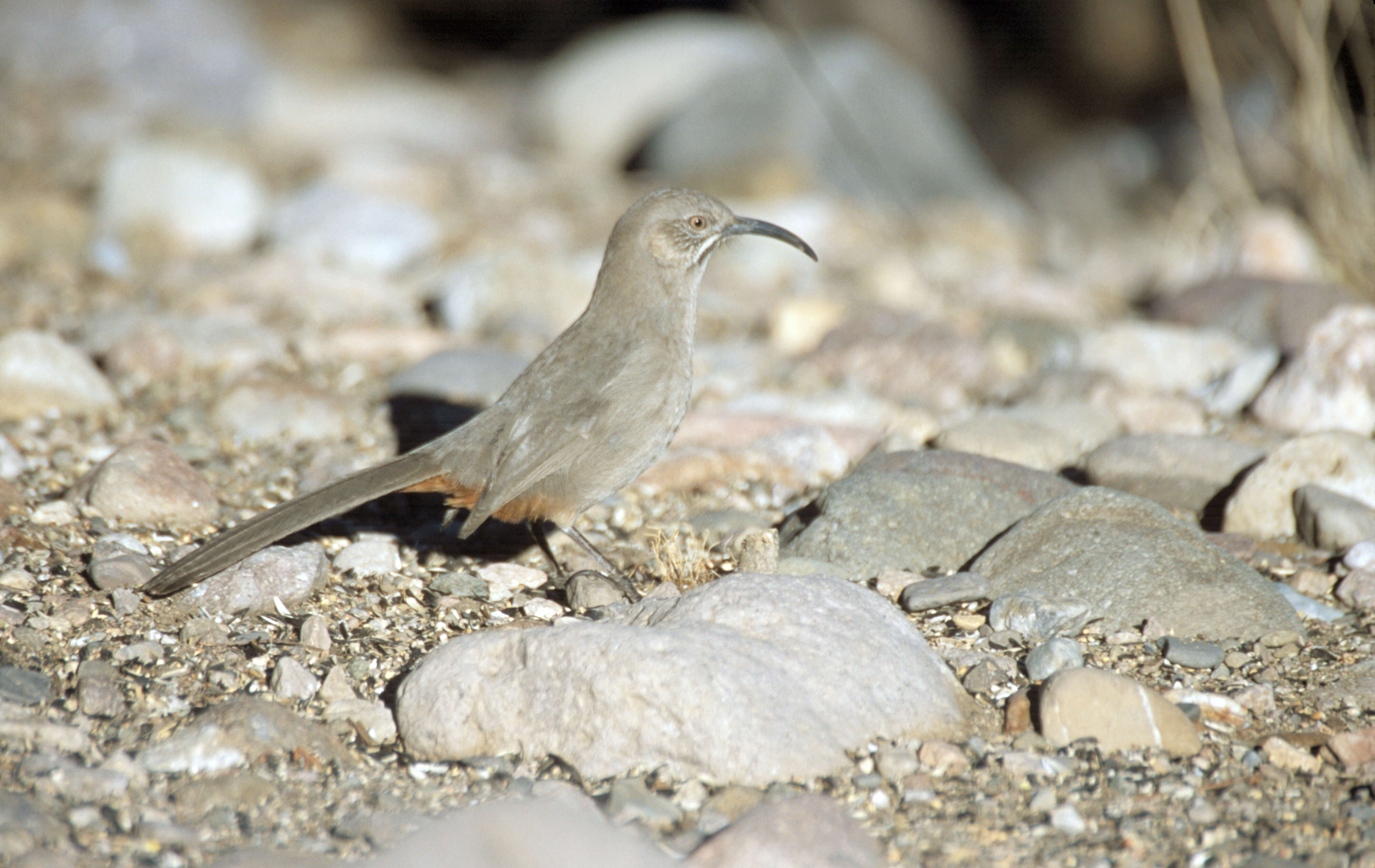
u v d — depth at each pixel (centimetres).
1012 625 803
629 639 670
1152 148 3073
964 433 1084
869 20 3297
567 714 666
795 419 1171
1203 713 720
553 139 2911
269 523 820
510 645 693
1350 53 1583
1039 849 601
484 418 872
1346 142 1496
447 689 684
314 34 3916
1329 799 644
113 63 2581
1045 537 868
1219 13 1922
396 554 906
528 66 3931
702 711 650
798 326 1537
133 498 935
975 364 1366
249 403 1152
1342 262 1494
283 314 1505
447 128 3094
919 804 635
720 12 3506
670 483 1062
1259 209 1695
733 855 569
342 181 2231
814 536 907
